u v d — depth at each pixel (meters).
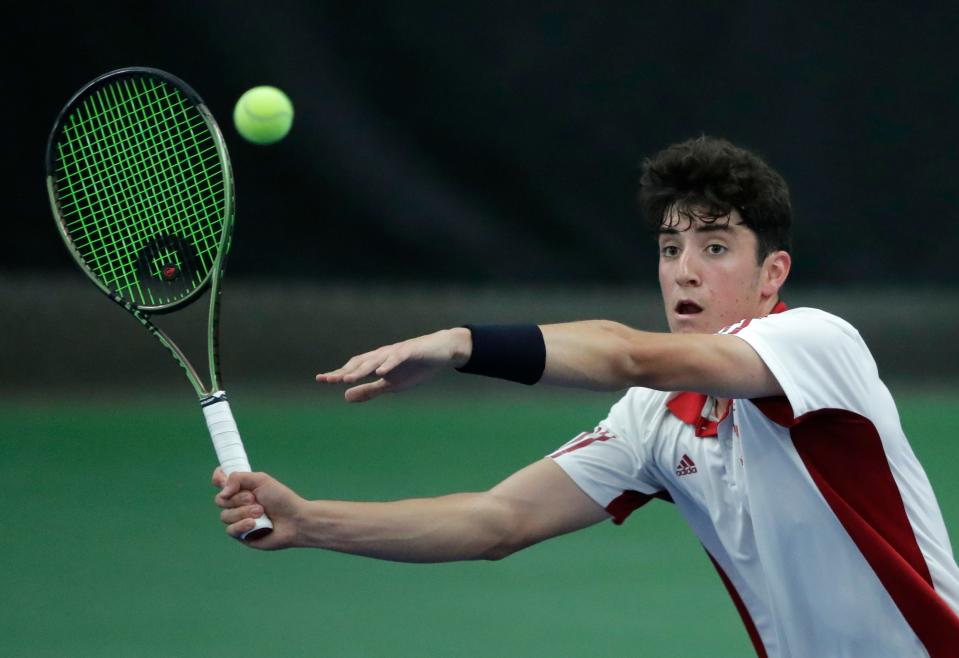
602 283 35.22
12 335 34.34
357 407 33.84
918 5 35.12
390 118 34.75
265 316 34.72
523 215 35.12
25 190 34.22
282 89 34.09
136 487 25.34
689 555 21.45
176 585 19.34
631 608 18.42
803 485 9.36
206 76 33.84
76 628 17.23
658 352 8.39
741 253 10.27
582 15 34.84
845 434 9.16
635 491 10.87
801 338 8.95
